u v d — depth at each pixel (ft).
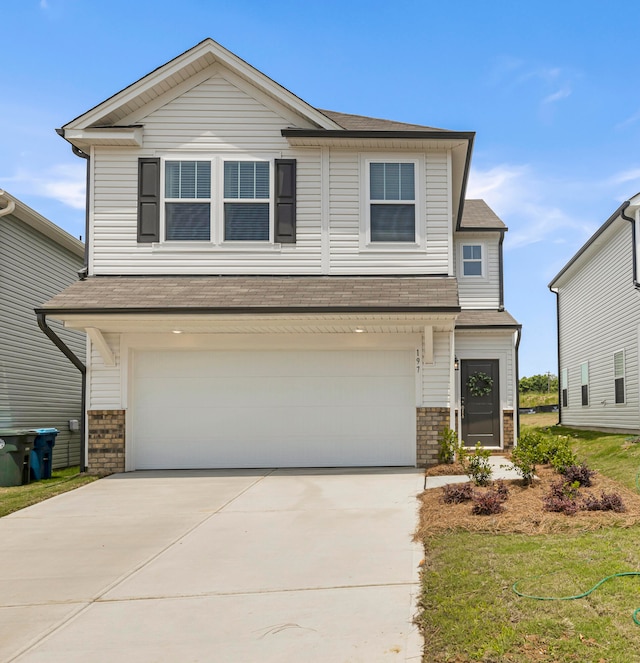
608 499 22.33
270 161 37.96
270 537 21.70
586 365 64.49
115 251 37.63
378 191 37.93
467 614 13.52
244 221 37.83
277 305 32.19
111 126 37.73
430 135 36.94
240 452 36.96
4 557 20.16
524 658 11.44
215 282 36.47
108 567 18.83
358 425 36.78
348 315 32.17
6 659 12.75
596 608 13.44
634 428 50.31
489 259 51.42
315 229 37.70
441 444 35.55
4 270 41.60
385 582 16.71
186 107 38.37
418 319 32.96
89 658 12.70
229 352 37.32
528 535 19.74
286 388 37.11
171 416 37.19
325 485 30.94
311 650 12.74
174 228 37.78
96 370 36.68
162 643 13.33
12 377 42.34
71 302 33.22
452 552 18.21
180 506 27.12
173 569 18.44
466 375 46.42
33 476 36.45
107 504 27.94
